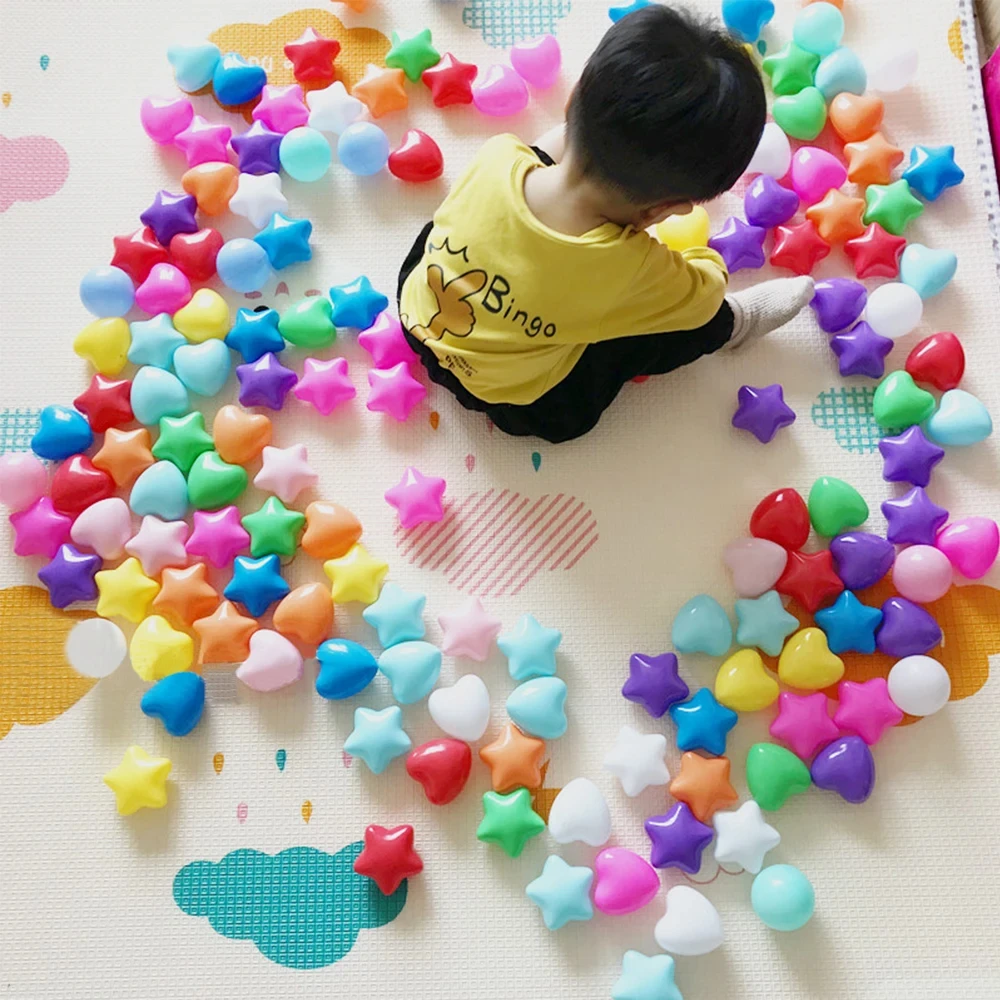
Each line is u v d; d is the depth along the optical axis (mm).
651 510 974
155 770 906
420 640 940
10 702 950
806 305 997
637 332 860
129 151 1076
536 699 901
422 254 977
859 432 980
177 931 900
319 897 900
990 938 875
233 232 1051
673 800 910
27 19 1104
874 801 904
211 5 1103
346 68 1082
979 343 998
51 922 907
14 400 1023
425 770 885
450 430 1000
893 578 936
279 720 938
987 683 925
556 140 955
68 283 1048
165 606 939
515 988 875
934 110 1046
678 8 746
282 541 951
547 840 907
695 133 686
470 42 1083
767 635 916
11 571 981
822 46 1039
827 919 883
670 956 872
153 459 981
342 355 1020
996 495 966
